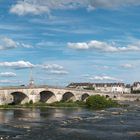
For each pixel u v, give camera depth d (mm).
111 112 187500
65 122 135625
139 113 183125
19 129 114438
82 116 161875
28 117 153750
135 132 113312
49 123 131750
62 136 103312
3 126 120688
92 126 125312
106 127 123438
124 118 155250
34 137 100625
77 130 114688
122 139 100688
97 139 100125
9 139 96750
